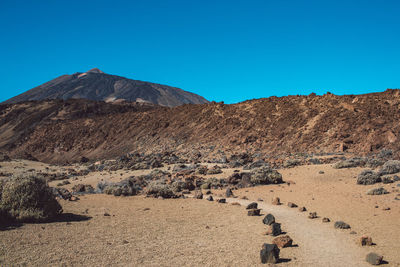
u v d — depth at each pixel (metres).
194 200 21.14
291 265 8.88
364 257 9.66
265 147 54.22
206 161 52.12
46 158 97.19
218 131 68.00
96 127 103.44
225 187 27.84
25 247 9.29
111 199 21.56
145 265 8.48
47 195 13.91
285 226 13.56
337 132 48.28
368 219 14.27
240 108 74.75
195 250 9.93
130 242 10.55
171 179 33.19
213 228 12.97
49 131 114.88
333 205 17.78
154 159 55.06
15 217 12.62
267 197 21.91
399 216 14.35
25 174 14.43
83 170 53.22
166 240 10.95
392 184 21.53
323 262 9.23
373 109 50.25
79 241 10.30
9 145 116.69
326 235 12.10
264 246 9.27
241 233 12.19
